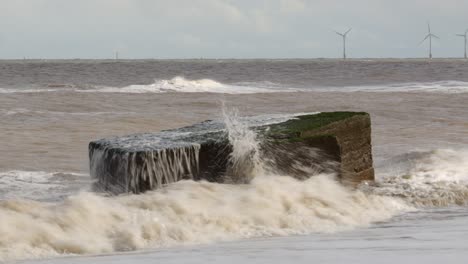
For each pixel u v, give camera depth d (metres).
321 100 50.84
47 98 50.81
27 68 144.25
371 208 14.45
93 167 16.48
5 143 26.19
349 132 16.62
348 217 13.55
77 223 11.53
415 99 50.09
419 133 29.95
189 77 102.56
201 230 11.97
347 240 10.97
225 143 15.33
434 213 14.45
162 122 35.31
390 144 26.33
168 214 12.45
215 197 13.66
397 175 17.92
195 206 12.95
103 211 12.07
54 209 11.95
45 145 25.91
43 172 19.81
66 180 18.50
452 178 17.33
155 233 11.50
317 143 15.71
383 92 59.91
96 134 29.84
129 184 14.86
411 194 15.88
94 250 10.66
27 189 17.20
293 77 99.62
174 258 9.36
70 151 24.47
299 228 12.59
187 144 15.26
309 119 16.91
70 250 10.58
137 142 15.88
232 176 15.27
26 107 42.91
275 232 12.20
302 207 13.66
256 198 13.70
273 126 16.31
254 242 11.08
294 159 15.56
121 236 11.27
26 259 9.97
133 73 117.94
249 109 44.88
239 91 66.44
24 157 22.89
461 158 19.81
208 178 15.30
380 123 34.47
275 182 14.74
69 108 43.06
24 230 10.95
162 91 65.44
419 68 124.12
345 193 14.95
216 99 52.53
